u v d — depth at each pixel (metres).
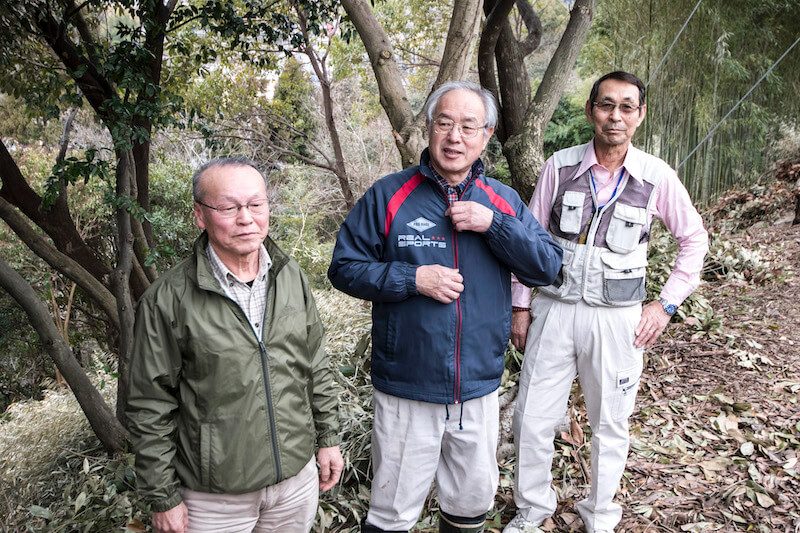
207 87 8.11
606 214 1.99
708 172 7.86
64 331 6.92
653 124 8.09
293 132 11.30
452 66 2.43
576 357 2.10
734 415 3.01
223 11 3.94
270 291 1.48
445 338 1.71
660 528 2.26
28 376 7.99
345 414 2.80
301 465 1.53
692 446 2.82
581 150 2.07
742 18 7.36
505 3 3.30
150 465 1.39
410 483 1.84
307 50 9.19
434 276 1.65
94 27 3.99
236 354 1.40
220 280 1.46
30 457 3.66
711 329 4.08
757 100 7.81
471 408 1.79
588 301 1.99
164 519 1.40
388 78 2.54
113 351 7.14
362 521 1.96
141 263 4.05
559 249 1.83
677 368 3.67
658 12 7.64
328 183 13.12
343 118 12.83
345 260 1.77
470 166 1.77
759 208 7.30
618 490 2.51
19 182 3.65
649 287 4.24
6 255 7.40
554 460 2.68
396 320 1.74
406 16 9.46
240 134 11.10
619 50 8.43
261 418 1.44
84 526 2.47
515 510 2.39
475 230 1.66
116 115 3.17
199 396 1.40
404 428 1.80
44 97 3.45
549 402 2.12
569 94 13.50
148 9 3.29
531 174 3.20
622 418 2.08
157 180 8.83
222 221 1.38
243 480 1.42
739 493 2.40
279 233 12.05
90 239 7.78
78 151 8.56
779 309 4.46
